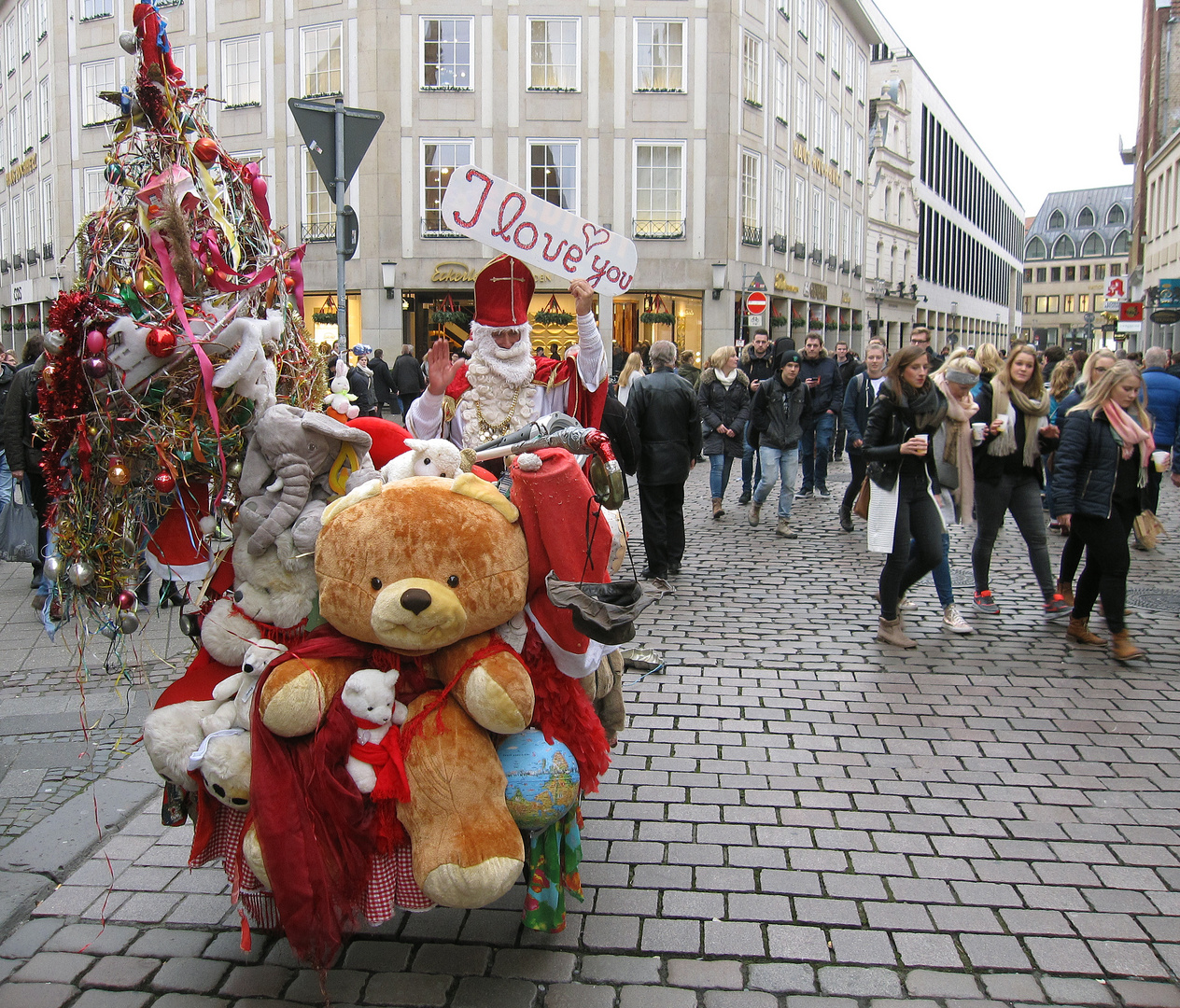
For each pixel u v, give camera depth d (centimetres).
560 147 2538
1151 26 3469
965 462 629
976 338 7375
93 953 291
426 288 2536
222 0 2641
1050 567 682
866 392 976
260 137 2634
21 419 660
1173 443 938
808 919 307
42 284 3225
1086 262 9850
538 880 284
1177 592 743
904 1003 269
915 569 599
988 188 7650
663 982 278
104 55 2838
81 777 412
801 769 418
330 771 244
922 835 361
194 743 254
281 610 262
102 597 276
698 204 2577
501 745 265
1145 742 448
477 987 276
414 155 2511
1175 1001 269
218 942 297
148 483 264
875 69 5016
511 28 2491
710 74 2542
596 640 250
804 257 3303
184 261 251
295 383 287
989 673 549
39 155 3156
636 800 388
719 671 550
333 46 2528
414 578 242
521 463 262
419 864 239
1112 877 332
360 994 273
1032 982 277
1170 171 3027
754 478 1234
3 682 529
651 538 757
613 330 2580
